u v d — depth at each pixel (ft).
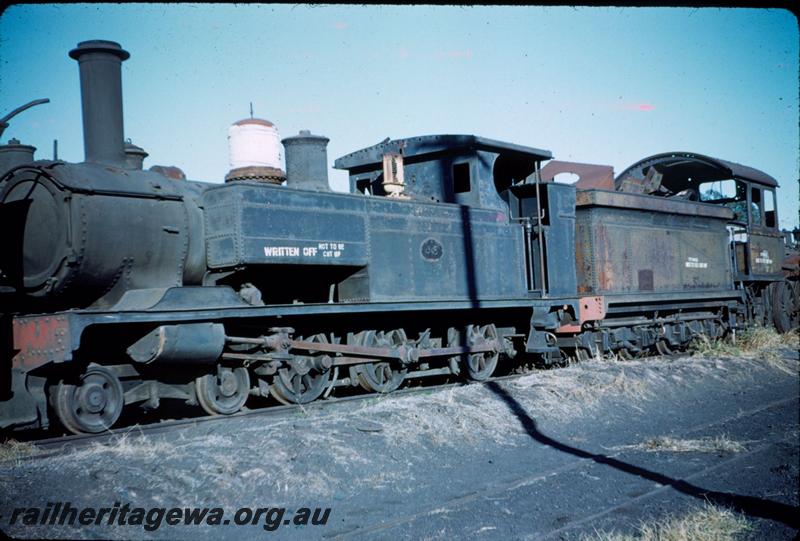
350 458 20.71
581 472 21.24
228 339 26.81
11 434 25.94
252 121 29.76
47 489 16.49
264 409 27.84
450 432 24.49
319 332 31.78
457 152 38.27
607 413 30.27
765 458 23.45
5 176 25.63
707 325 57.62
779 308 66.80
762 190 65.51
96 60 26.48
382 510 17.67
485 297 37.73
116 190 24.89
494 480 20.29
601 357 44.29
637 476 21.04
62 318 22.02
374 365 33.50
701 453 23.89
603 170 55.42
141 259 25.70
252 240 27.20
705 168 59.00
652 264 50.85
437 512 17.44
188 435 23.34
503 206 39.73
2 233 25.52
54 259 24.13
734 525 16.85
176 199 26.91
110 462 18.49
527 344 39.99
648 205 50.21
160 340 24.36
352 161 40.88
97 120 26.48
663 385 35.76
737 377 40.68
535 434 26.05
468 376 38.11
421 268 34.53
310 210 29.55
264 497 17.93
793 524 17.17
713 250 59.00
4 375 22.85
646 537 15.71
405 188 40.09
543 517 17.40
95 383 24.34
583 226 45.85
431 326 36.94
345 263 30.81
